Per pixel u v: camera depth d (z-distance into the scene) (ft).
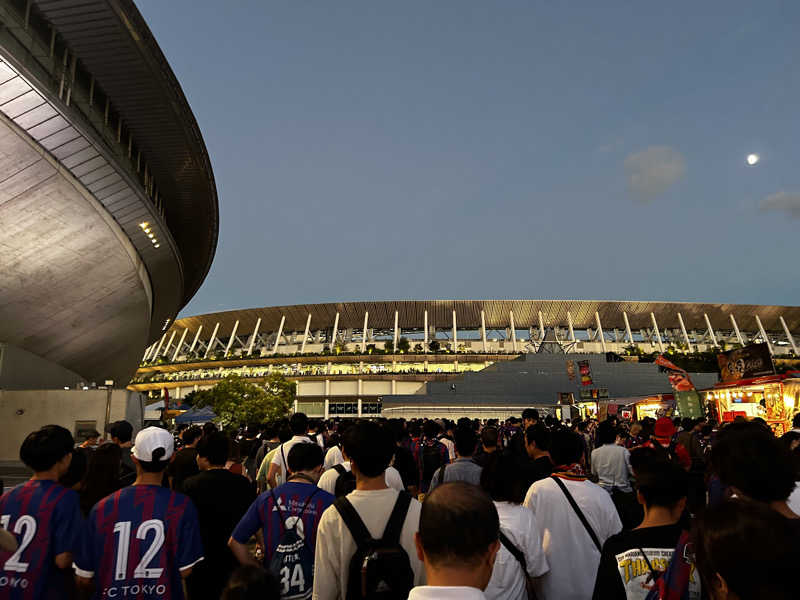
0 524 12.56
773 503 9.44
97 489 17.11
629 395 214.90
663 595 9.07
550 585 12.85
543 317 334.85
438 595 6.22
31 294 88.69
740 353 80.12
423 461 32.55
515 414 196.85
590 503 13.26
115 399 94.48
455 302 325.83
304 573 13.14
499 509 12.47
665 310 334.44
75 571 12.10
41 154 67.31
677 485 10.00
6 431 90.02
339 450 30.83
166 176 121.39
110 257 94.07
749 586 5.23
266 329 346.74
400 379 285.43
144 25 78.38
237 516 16.24
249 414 181.27
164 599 11.73
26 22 71.31
